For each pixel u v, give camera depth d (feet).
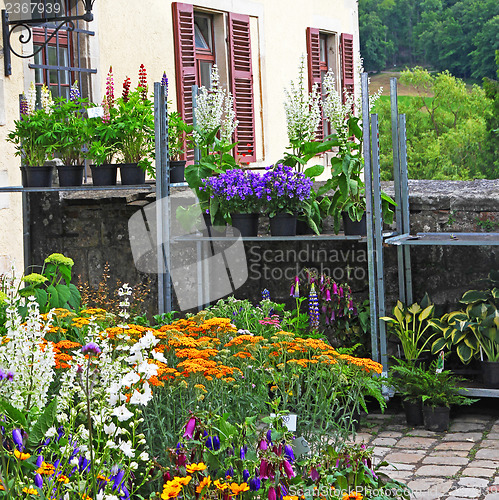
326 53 43.24
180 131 21.31
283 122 38.14
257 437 10.89
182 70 30.78
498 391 17.43
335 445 12.94
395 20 147.43
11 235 22.90
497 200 19.51
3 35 22.70
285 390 13.99
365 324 19.11
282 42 37.93
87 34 25.98
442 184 21.40
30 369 9.25
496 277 18.97
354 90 44.19
